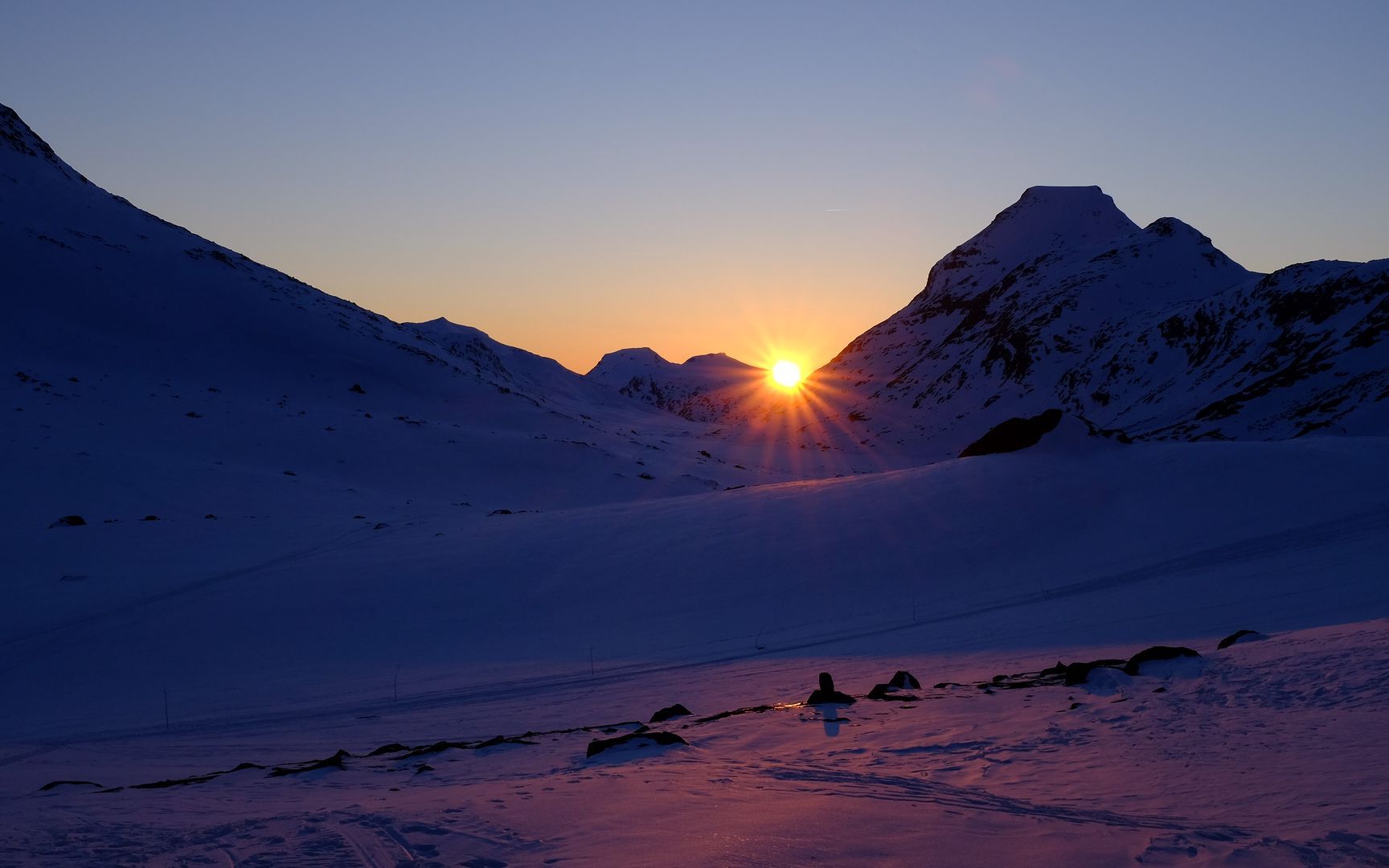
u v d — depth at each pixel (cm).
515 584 4016
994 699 1600
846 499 4856
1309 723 1151
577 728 1891
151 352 12788
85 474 7219
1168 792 937
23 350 11594
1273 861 698
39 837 923
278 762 1827
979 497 4606
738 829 859
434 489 9069
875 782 1067
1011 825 851
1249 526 3919
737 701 2172
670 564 4153
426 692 2636
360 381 13725
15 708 2636
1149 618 2725
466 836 865
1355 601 2527
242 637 3403
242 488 7375
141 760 1920
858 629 3172
